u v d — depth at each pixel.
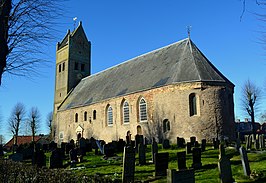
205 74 30.62
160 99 32.09
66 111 49.97
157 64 36.88
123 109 37.19
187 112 29.86
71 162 17.33
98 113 41.50
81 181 6.73
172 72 32.69
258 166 12.30
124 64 44.94
